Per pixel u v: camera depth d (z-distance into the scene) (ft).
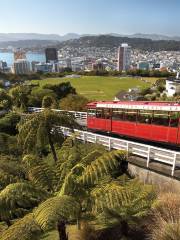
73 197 34.96
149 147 54.70
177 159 56.75
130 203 36.76
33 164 41.73
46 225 31.35
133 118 76.89
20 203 38.11
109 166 39.55
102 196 34.83
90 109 93.76
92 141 75.61
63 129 77.25
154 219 34.86
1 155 72.38
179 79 399.85
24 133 61.00
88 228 37.32
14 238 31.04
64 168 41.88
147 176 54.90
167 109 67.21
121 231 36.65
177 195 39.42
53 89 205.57
